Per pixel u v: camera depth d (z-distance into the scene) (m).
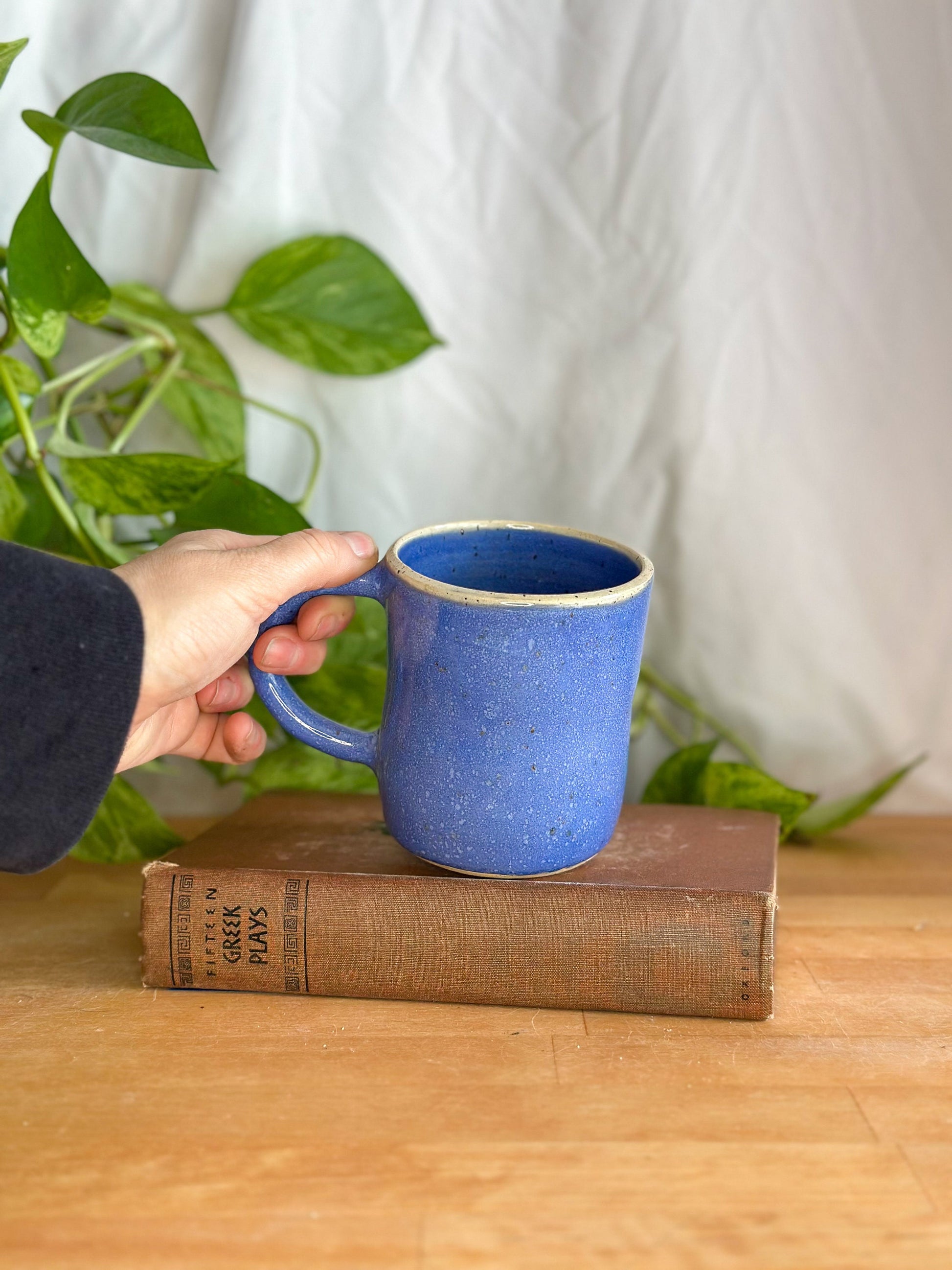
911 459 0.63
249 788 0.61
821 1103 0.43
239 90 0.59
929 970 0.51
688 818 0.56
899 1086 0.44
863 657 0.65
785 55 0.59
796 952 0.52
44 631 0.43
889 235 0.60
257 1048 0.46
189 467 0.53
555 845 0.47
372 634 0.62
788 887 0.58
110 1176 0.40
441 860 0.48
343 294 0.61
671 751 0.68
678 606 0.65
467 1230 0.38
